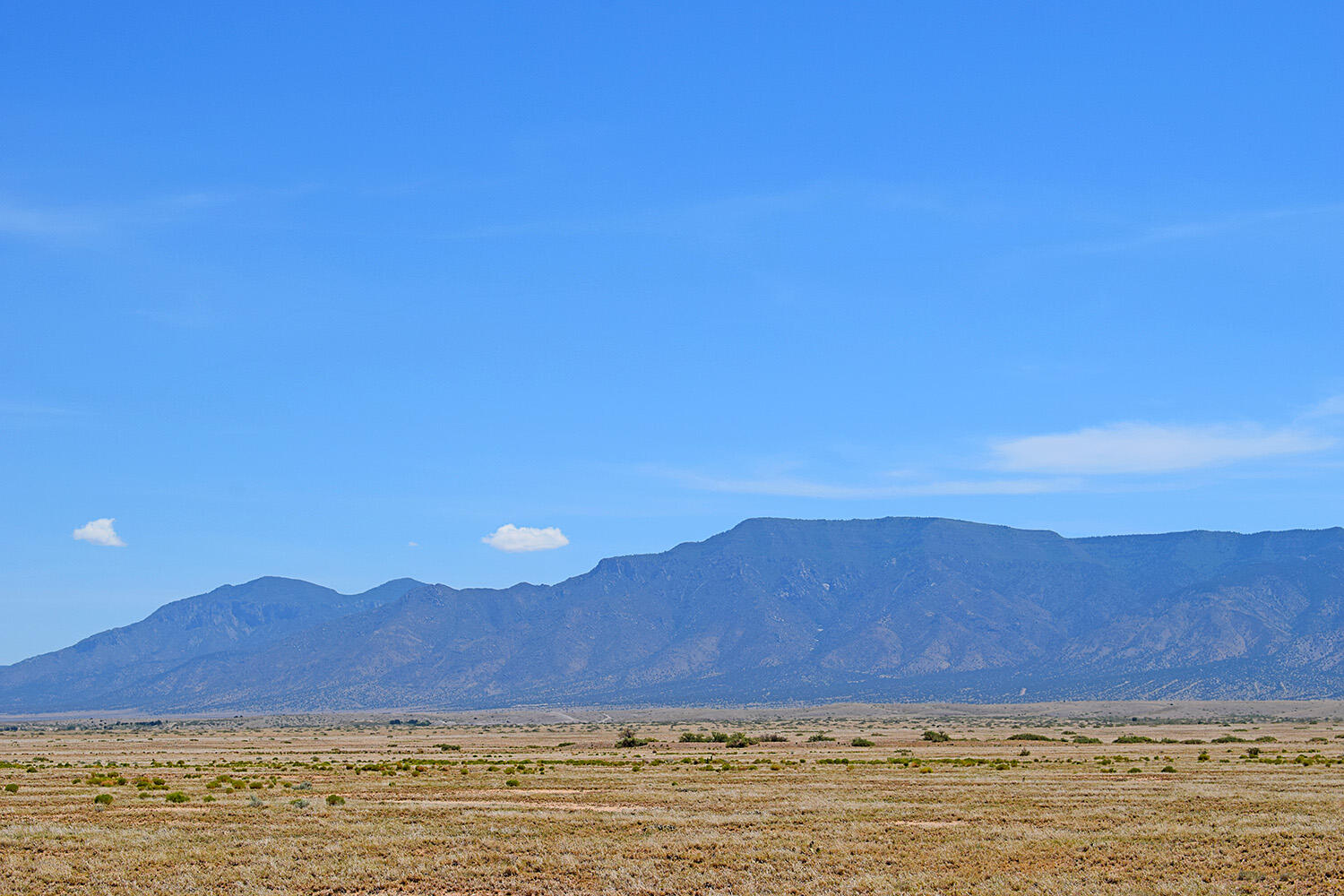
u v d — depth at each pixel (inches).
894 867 1673.2
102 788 2716.5
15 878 1611.7
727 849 1790.1
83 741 6884.8
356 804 2329.0
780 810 2194.9
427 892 1573.6
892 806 2247.8
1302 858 1674.5
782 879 1617.9
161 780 2977.4
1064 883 1572.3
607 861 1710.1
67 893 1555.1
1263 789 2486.5
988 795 2436.0
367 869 1668.3
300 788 2691.9
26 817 2132.1
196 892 1561.3
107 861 1715.1
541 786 2716.5
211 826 2006.6
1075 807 2199.8
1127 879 1596.9
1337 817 2009.1
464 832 1931.6
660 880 1616.6
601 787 2684.5
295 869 1672.0
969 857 1734.7
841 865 1686.8
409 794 2534.5
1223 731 6939.0
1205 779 2810.0
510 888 1585.9
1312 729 7106.3
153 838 1877.5
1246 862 1672.0
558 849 1786.4
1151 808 2166.6
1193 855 1722.4
